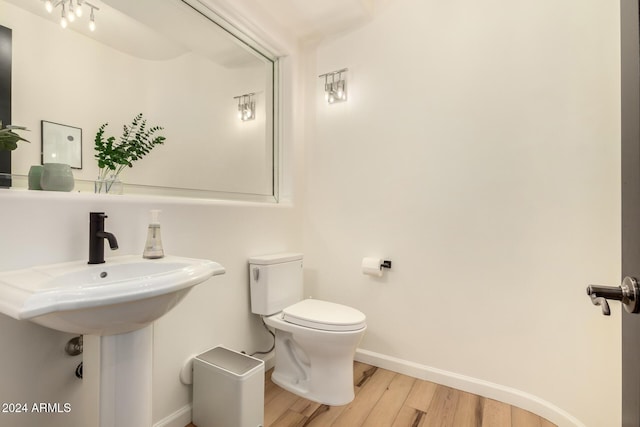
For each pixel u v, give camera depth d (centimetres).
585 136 146
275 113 237
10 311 73
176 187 172
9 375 97
